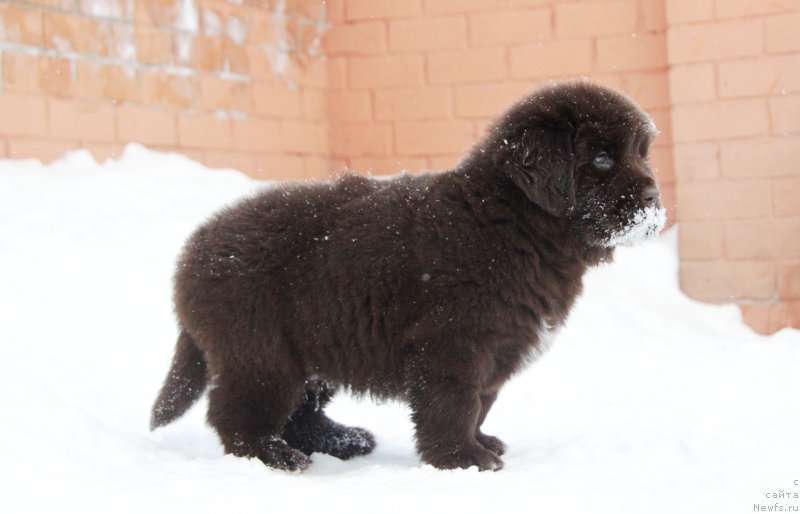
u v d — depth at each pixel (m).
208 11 5.50
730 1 5.35
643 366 4.86
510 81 5.72
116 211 5.01
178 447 4.20
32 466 3.76
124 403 4.36
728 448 4.01
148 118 5.32
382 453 4.27
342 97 5.91
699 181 5.42
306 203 4.17
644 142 4.16
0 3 4.96
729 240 5.39
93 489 3.66
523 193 4.08
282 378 4.12
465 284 4.03
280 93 5.73
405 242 4.07
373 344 4.08
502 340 4.06
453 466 4.04
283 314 4.10
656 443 4.09
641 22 5.57
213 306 4.11
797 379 4.65
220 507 3.50
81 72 5.15
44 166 5.07
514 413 4.50
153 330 4.63
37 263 4.68
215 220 4.19
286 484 3.81
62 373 4.36
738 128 5.37
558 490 3.72
